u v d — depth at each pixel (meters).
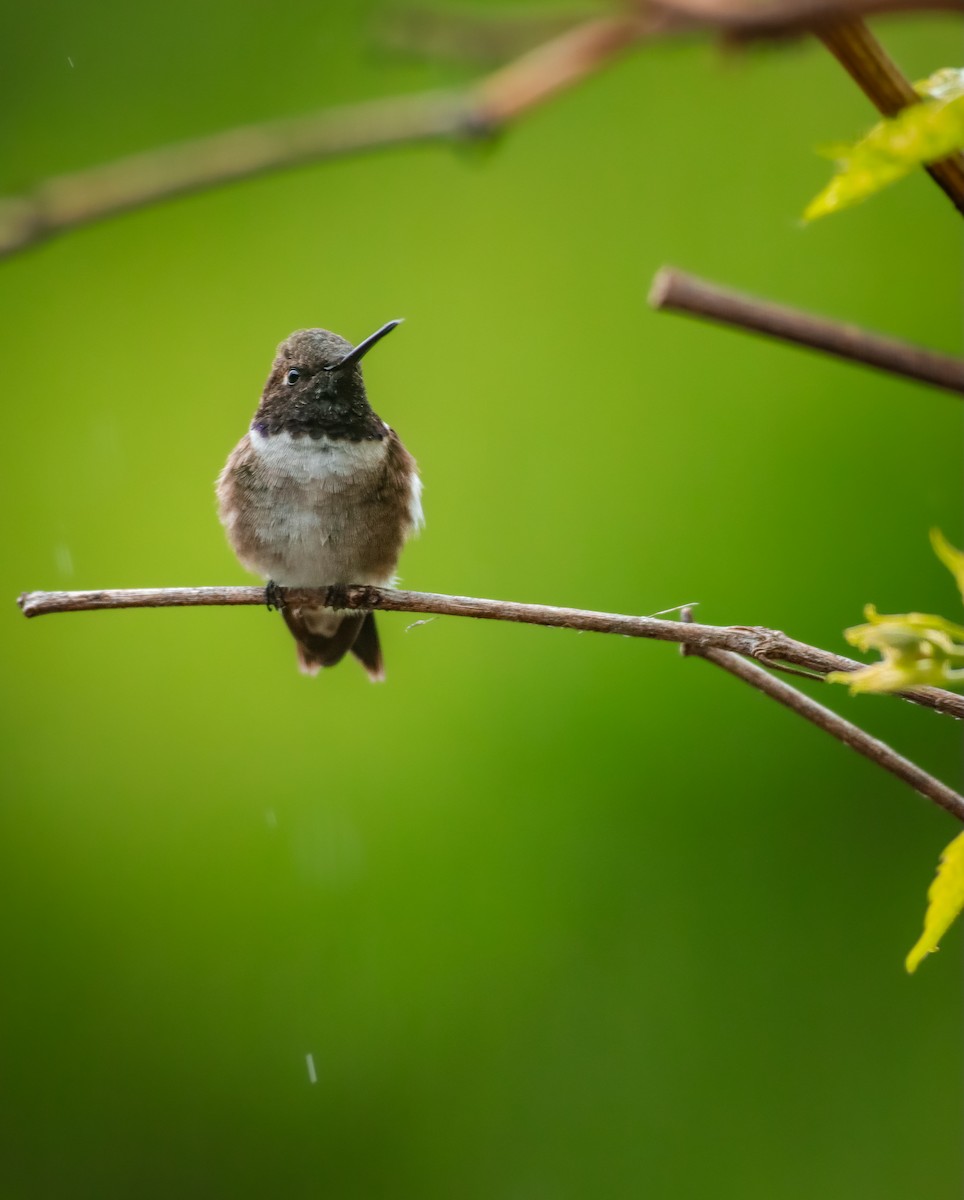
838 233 12.16
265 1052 11.91
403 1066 11.77
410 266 12.78
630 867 11.61
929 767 11.40
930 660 2.74
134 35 13.10
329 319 12.75
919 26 11.67
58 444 12.66
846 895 11.38
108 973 12.16
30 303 12.92
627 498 12.04
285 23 13.03
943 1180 11.02
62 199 4.33
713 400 12.08
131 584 12.30
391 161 12.90
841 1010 11.30
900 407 11.58
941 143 2.61
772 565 11.60
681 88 12.68
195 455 12.52
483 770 11.77
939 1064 11.17
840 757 11.43
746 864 11.50
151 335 12.88
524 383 12.41
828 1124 11.23
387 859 11.84
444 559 12.00
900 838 11.36
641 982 11.54
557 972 11.62
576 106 12.77
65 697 12.38
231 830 12.05
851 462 11.63
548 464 12.20
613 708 11.70
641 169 12.64
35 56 12.98
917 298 11.88
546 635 11.93
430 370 12.60
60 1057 12.16
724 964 11.45
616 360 12.38
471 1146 11.59
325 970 11.91
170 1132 12.04
